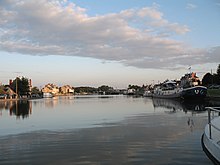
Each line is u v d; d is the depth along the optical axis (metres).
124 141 16.17
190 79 95.25
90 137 17.73
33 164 11.68
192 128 21.02
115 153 13.26
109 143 15.65
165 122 25.38
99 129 21.30
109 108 48.16
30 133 19.84
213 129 15.14
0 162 12.02
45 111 42.53
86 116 32.84
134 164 11.41
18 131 20.92
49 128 22.39
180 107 47.59
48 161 12.08
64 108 49.91
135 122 25.72
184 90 69.31
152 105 55.56
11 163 11.86
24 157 12.80
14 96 114.50
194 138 16.72
